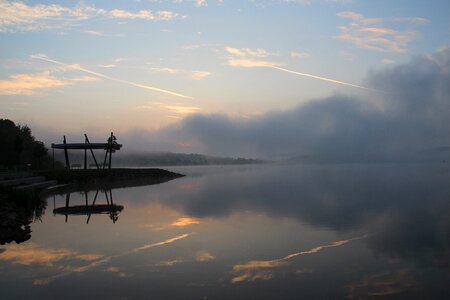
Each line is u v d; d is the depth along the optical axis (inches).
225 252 696.4
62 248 743.7
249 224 976.9
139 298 482.3
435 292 490.3
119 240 809.5
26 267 617.6
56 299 483.8
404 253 674.2
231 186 2409.0
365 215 1099.9
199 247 735.7
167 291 504.4
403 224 949.8
